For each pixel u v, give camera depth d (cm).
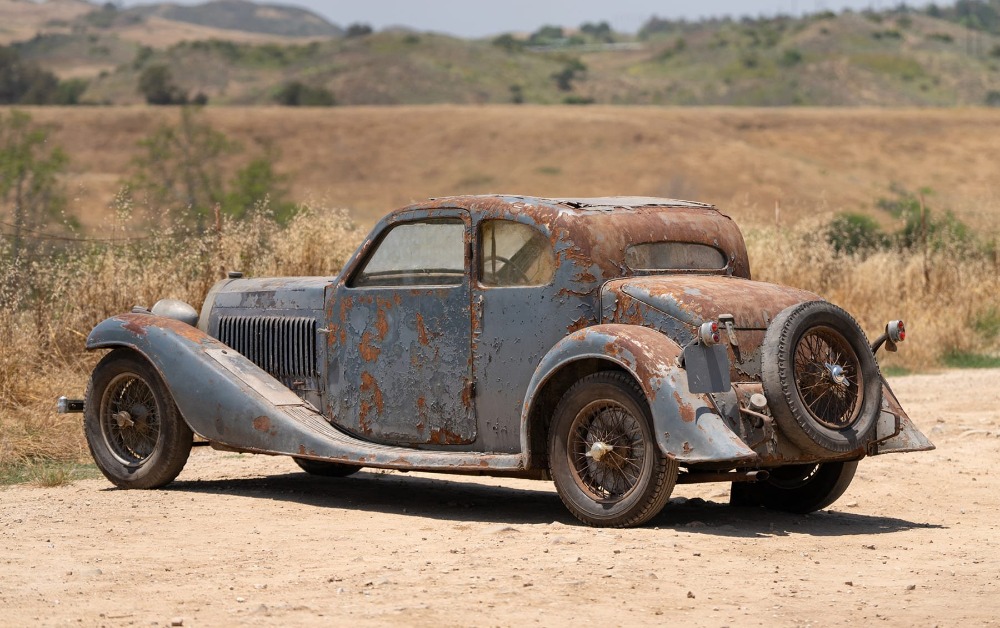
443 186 10381
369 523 957
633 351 873
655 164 10306
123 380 1148
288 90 17762
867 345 920
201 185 5881
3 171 4325
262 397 1065
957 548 862
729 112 12512
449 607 675
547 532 891
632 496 887
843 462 985
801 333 884
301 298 1093
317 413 1072
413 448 1013
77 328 1616
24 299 1642
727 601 696
